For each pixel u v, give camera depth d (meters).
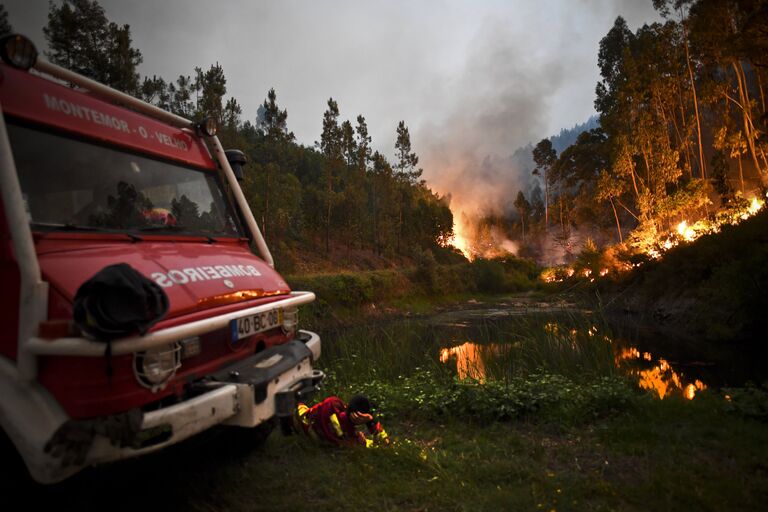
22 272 2.50
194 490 3.52
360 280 29.20
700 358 12.19
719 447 4.06
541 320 10.09
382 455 4.02
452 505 3.22
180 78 34.62
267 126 43.97
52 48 20.39
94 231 3.28
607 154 59.50
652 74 37.94
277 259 32.38
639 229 34.28
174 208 4.07
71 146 3.40
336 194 45.16
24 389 2.45
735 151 31.69
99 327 2.28
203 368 3.14
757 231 19.09
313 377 3.93
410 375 7.39
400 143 59.50
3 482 2.61
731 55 29.75
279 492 3.51
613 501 3.22
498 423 5.03
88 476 3.03
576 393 5.53
